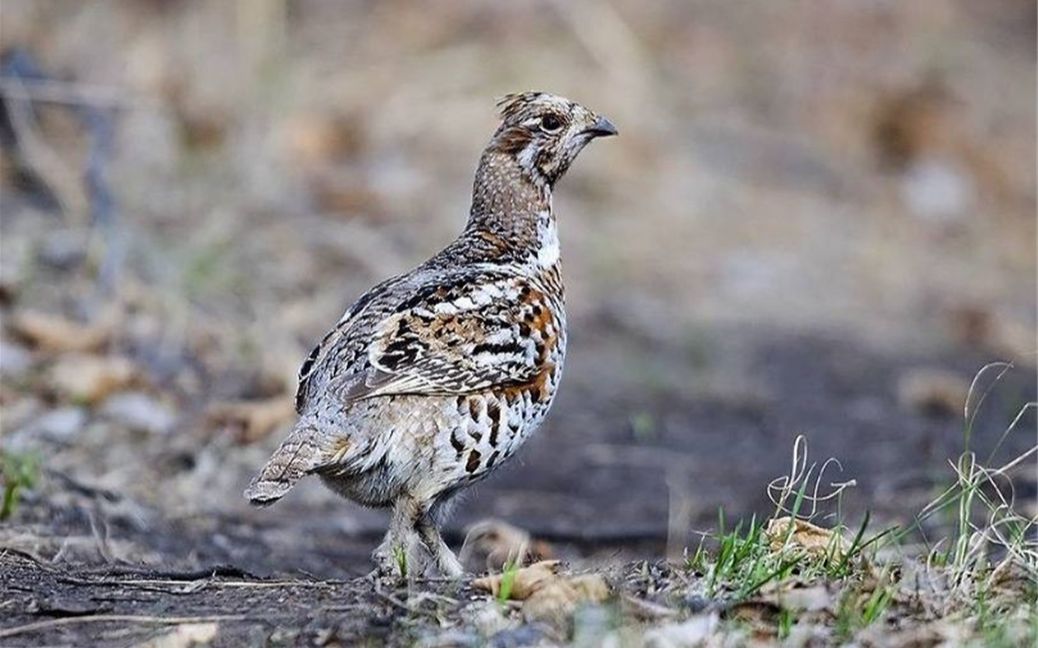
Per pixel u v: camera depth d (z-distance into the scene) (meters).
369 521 13.40
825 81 27.48
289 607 8.71
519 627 8.21
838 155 26.06
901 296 22.00
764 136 25.83
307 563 11.83
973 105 28.47
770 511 13.61
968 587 8.73
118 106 18.78
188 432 14.19
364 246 19.86
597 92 24.48
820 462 15.23
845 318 20.88
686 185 23.81
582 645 7.85
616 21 25.44
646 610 8.26
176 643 8.24
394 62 24.86
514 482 14.71
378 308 9.77
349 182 21.66
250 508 13.17
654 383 17.77
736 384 17.86
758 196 24.17
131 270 17.16
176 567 10.68
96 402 14.20
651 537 13.04
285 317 17.22
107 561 10.82
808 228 23.59
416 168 22.72
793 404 17.34
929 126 26.86
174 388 15.12
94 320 15.81
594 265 21.25
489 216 10.77
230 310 17.16
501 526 12.60
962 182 26.19
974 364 19.39
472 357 9.59
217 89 22.58
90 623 8.60
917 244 24.16
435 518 10.02
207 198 19.88
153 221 18.80
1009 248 24.78
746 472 15.05
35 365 14.66
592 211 22.69
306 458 9.16
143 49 22.56
